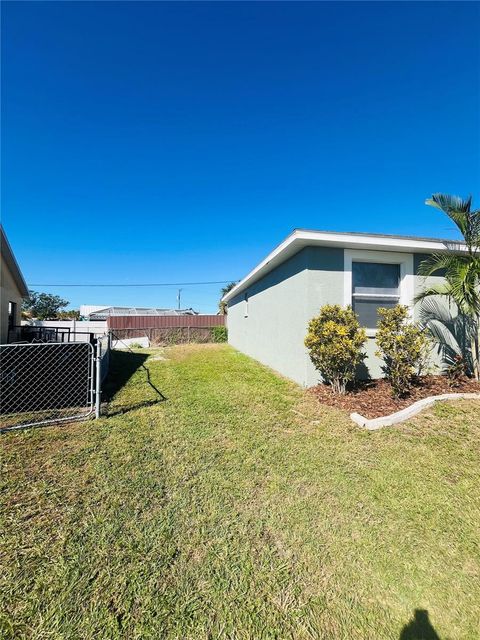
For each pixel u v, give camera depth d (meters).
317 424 4.07
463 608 1.64
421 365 5.71
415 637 1.48
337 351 4.82
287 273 6.94
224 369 8.05
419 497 2.56
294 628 1.48
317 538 2.08
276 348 7.80
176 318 21.53
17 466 2.85
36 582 1.65
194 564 1.82
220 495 2.51
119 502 2.37
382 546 2.04
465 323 6.48
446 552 2.01
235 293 13.62
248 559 1.87
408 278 6.18
